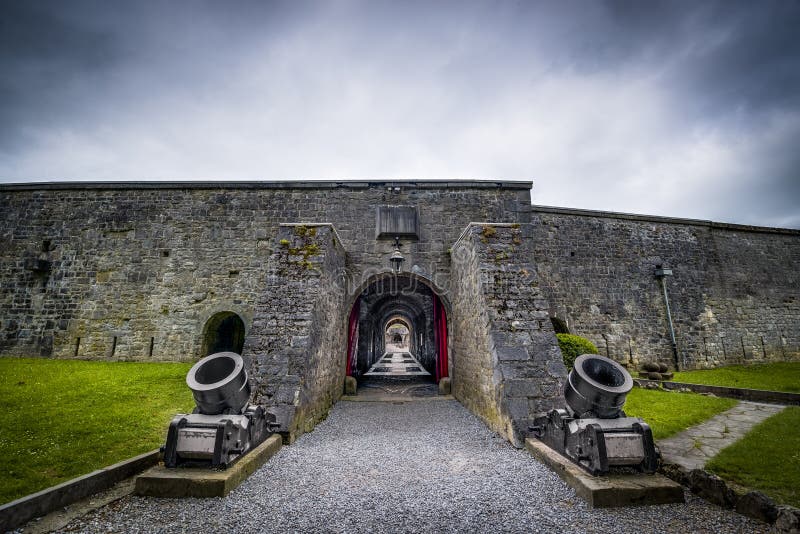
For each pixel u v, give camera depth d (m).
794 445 4.82
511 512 3.32
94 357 10.38
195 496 3.57
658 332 13.20
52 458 4.21
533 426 5.18
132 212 11.20
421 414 7.63
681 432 5.59
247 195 11.12
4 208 11.37
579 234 13.29
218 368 4.55
